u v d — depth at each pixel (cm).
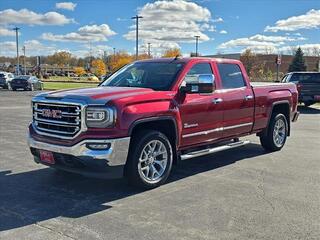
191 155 661
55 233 435
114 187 608
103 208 516
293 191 592
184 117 639
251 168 736
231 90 744
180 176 676
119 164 548
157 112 588
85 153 537
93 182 633
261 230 447
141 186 585
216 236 430
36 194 572
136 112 561
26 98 2656
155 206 524
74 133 548
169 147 620
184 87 632
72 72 12438
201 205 529
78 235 430
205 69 703
